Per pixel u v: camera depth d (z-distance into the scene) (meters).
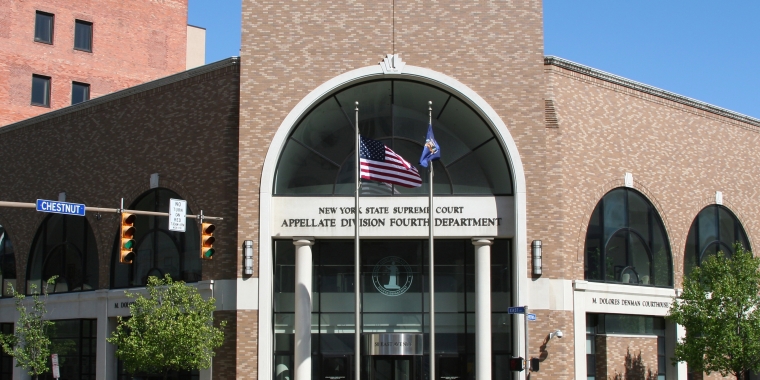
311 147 37.12
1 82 53.91
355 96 37.25
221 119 38.00
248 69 36.78
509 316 36.78
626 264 39.41
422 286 37.28
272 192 36.53
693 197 42.56
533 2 37.06
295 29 36.91
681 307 37.31
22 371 45.09
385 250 37.56
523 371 35.03
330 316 37.09
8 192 47.16
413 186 34.09
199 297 35.22
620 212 39.59
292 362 36.66
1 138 48.00
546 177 36.28
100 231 42.03
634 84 40.44
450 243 37.53
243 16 37.03
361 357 36.84
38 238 45.56
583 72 38.59
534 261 35.59
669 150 41.72
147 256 40.31
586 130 38.38
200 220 30.62
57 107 56.00
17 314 45.91
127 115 41.56
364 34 36.81
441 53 36.72
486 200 36.53
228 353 36.44
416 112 37.62
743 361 36.38
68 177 43.84
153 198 40.44
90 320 42.44
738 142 45.16
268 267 35.81
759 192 46.00
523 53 36.78
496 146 36.88
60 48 56.56
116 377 41.03
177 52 61.91
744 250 41.59
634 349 38.75
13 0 54.84
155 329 34.22
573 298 36.81
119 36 59.22
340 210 36.47
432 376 32.06
